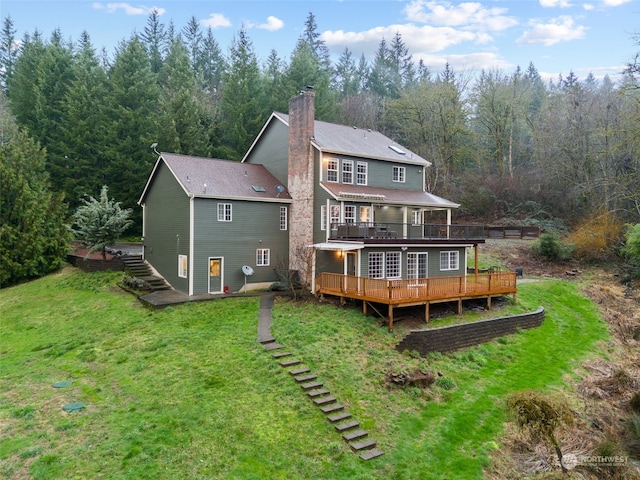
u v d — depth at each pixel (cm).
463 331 1559
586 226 3141
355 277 1773
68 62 3803
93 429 952
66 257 2769
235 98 3872
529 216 3825
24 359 1384
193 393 1095
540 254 3008
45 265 2567
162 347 1375
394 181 2584
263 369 1220
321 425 1009
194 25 6844
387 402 1135
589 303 2248
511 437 1063
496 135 4409
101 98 3722
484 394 1240
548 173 4009
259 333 1480
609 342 1786
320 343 1409
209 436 931
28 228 2514
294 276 2261
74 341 1505
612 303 2284
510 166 4441
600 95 3900
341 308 1795
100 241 2489
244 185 2303
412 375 1238
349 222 2273
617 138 3362
